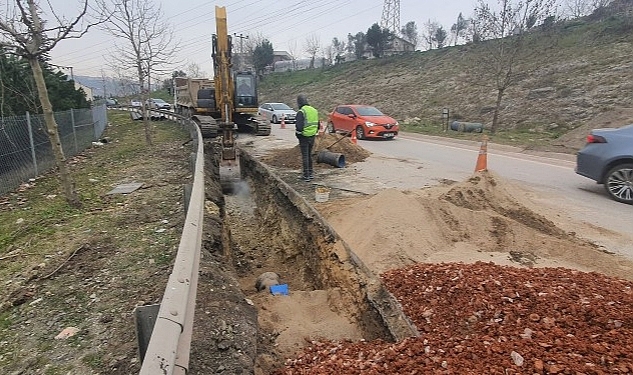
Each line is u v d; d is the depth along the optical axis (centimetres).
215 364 270
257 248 680
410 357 297
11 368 300
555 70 2489
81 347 319
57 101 1722
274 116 2781
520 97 2392
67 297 397
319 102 4234
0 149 869
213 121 1622
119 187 844
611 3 3341
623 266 504
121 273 441
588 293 349
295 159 1233
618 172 791
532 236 570
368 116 1850
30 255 504
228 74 1136
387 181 989
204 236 484
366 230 564
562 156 1328
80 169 1105
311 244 560
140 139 1720
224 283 379
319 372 303
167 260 468
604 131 831
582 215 708
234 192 946
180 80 2541
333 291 446
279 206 721
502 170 1111
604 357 259
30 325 354
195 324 306
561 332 296
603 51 2477
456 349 294
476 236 578
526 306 339
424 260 512
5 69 1170
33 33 616
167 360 167
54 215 667
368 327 383
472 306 358
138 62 1558
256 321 346
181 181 878
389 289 428
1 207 750
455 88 3108
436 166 1185
